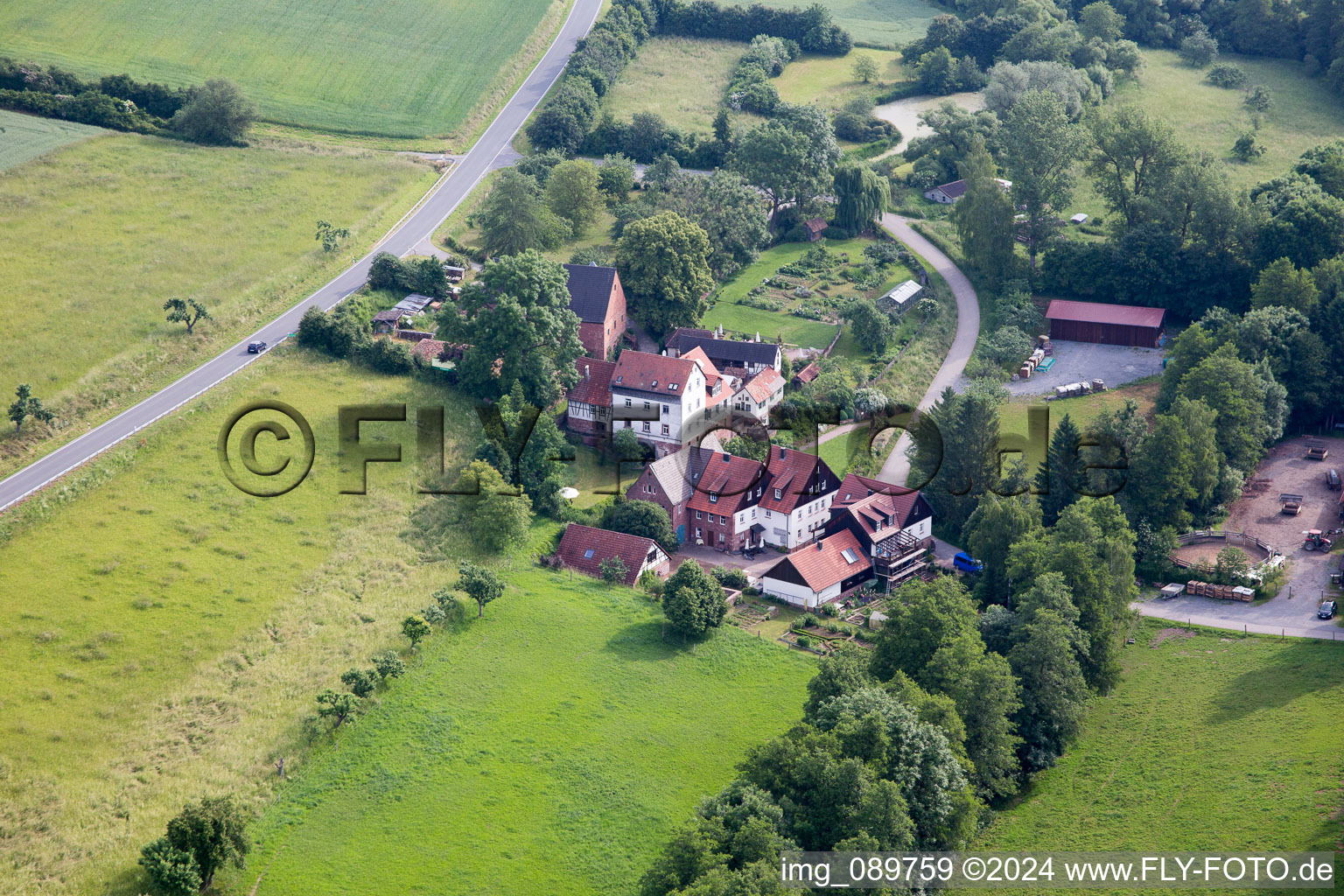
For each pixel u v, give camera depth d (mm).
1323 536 137250
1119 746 106500
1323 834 92438
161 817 92312
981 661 101125
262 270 172750
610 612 120750
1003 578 125188
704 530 138125
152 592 114000
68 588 113125
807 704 101125
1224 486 143875
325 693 102938
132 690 103625
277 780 97062
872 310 175125
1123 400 166250
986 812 99062
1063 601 109688
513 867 90562
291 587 117188
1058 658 105062
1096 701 113438
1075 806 99688
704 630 117000
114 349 150500
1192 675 115812
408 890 88312
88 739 98438
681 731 105312
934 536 142250
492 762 100375
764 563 134875
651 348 171625
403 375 151500
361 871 89688
